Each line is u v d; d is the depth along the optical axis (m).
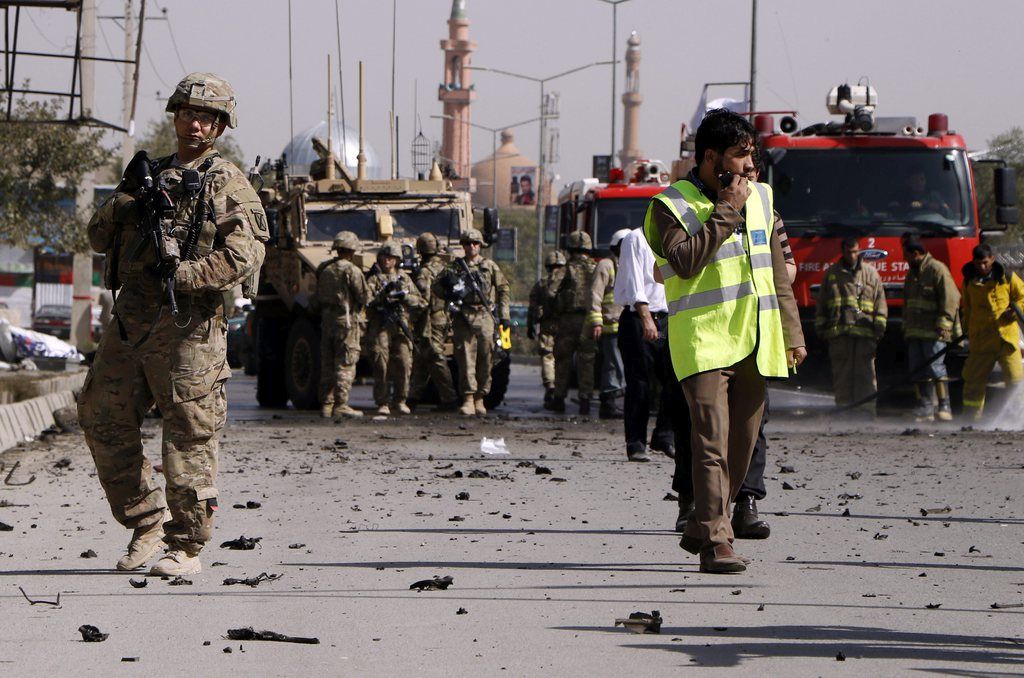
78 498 16.52
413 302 31.61
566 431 26.91
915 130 31.12
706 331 10.83
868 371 29.06
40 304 117.00
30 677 7.70
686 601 9.98
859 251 29.23
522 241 181.62
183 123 11.19
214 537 13.30
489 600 10.04
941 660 8.05
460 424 28.78
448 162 42.25
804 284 30.45
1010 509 15.23
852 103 31.25
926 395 29.91
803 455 21.56
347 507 15.56
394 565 11.65
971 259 30.50
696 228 10.76
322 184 37.06
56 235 61.19
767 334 10.88
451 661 8.09
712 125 10.80
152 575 11.20
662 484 17.78
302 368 34.53
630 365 19.44
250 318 54.72
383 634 8.88
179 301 11.02
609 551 12.35
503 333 32.97
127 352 11.14
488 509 15.35
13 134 57.66
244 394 43.00
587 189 41.34
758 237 10.95
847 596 10.16
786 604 9.84
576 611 9.61
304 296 34.09
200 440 11.23
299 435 25.81
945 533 13.44
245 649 8.45
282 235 35.94
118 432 11.34
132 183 11.11
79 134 59.75
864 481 18.03
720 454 10.91
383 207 36.72
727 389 11.07
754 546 12.62
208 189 11.05
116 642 8.66
